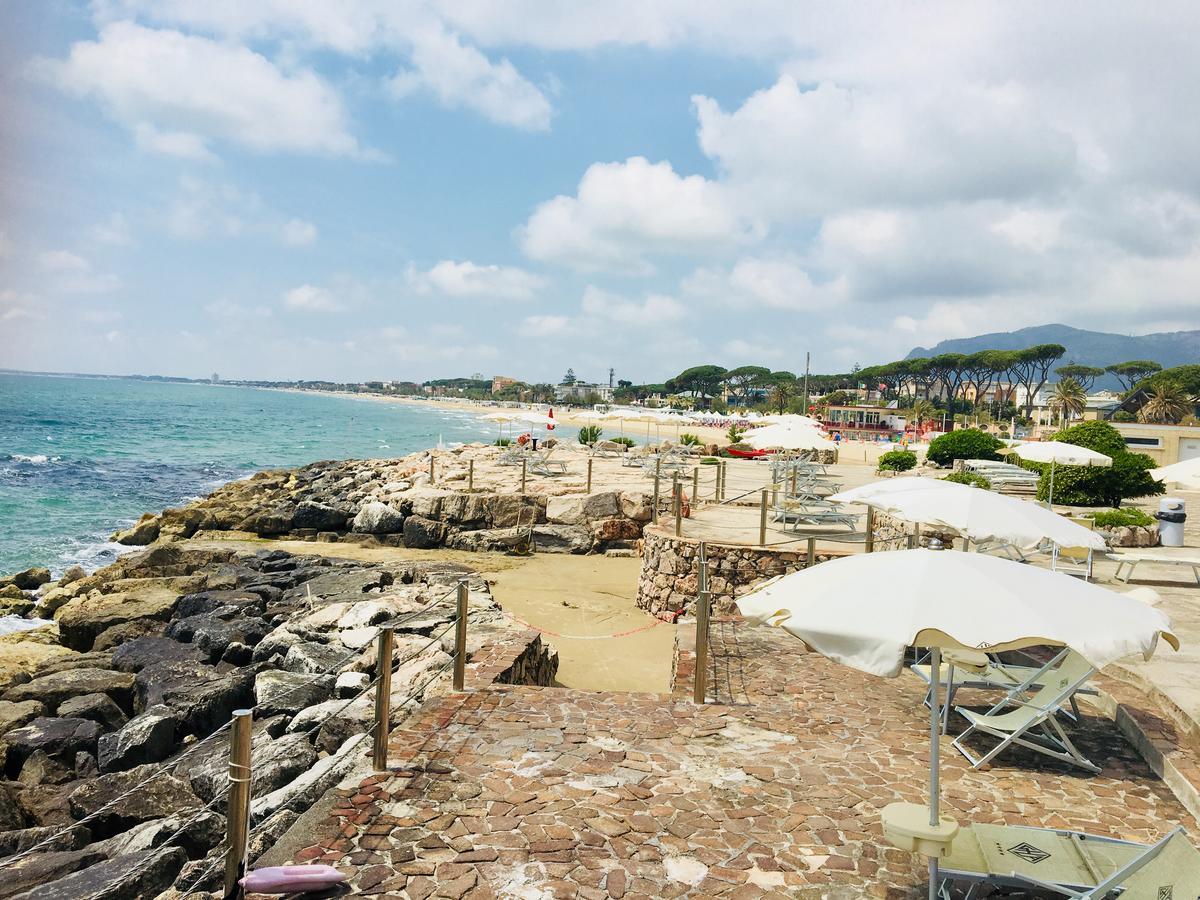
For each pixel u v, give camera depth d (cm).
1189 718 682
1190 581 1291
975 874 424
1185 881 352
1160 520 1680
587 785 598
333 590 1558
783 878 482
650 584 1575
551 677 1132
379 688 611
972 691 834
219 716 1017
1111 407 9394
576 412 16012
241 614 1457
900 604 396
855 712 770
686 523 1764
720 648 970
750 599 467
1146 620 409
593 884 470
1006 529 715
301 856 492
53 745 906
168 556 1953
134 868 559
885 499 838
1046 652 957
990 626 377
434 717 732
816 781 615
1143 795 601
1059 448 1450
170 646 1262
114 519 3058
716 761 648
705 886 471
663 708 771
